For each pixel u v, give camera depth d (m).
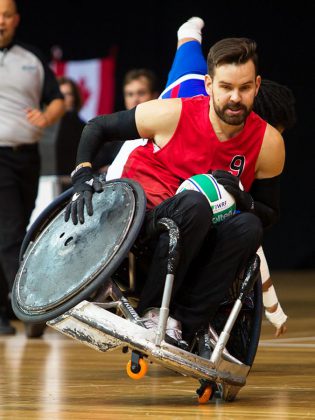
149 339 5.11
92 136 5.70
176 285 5.27
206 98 5.63
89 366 7.08
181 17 19.64
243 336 5.59
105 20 19.86
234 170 5.61
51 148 11.97
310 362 7.31
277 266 20.53
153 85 11.12
